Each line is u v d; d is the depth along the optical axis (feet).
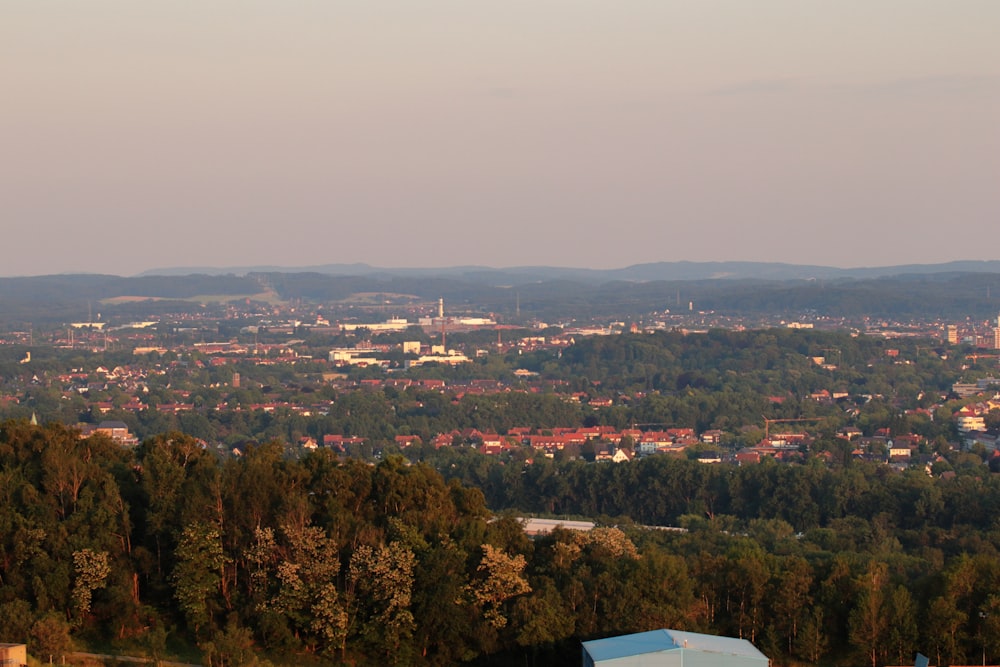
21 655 594.24
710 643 595.06
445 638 651.66
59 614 643.86
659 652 576.20
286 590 651.25
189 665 632.38
